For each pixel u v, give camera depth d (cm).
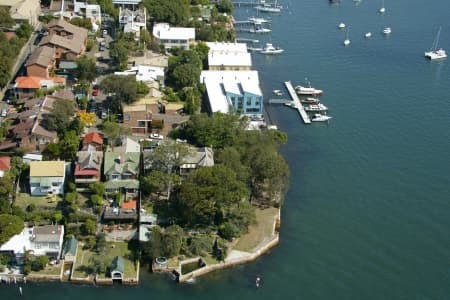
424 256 14488
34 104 18100
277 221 15262
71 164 15950
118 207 14538
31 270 12900
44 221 14000
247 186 15662
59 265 13125
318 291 13250
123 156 15638
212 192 14075
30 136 16338
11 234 13062
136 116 18012
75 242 13512
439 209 16312
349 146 19338
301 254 14300
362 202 16400
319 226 15325
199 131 17462
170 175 15250
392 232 15275
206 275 13462
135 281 13012
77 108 19050
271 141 17638
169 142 15950
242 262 13888
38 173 14875
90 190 15000
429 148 19525
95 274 13000
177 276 13238
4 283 12756
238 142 17250
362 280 13638
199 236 14262
